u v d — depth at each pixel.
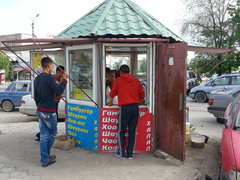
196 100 15.62
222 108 8.47
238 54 17.36
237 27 19.48
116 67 6.01
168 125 4.66
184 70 4.18
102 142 4.89
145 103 5.04
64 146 5.10
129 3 5.33
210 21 20.56
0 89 26.67
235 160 3.13
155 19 5.46
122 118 4.58
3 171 4.14
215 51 5.56
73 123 5.40
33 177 3.93
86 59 4.98
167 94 4.63
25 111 8.74
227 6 19.92
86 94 4.61
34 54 6.57
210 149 5.44
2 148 5.31
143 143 4.96
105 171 4.18
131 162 4.54
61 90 4.21
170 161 4.60
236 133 3.75
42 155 4.31
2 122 9.45
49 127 4.27
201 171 4.27
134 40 4.32
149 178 3.95
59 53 6.61
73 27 5.42
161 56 4.71
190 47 5.13
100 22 4.71
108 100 5.05
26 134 6.44
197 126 8.62
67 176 3.98
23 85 11.84
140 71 5.77
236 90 8.41
